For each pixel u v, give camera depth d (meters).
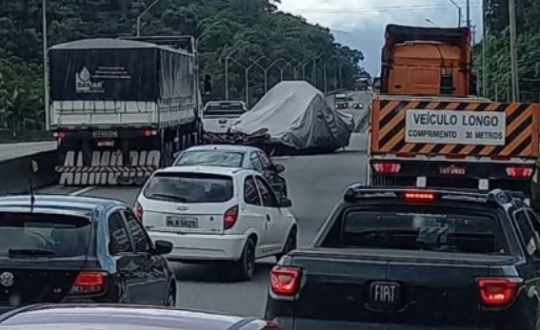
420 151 17.86
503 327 7.14
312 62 135.25
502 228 8.04
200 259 15.52
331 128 48.12
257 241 16.16
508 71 64.00
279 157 45.56
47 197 10.40
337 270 7.41
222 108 57.16
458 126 17.78
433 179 17.86
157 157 30.62
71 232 9.63
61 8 85.00
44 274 9.34
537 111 17.61
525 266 7.62
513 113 17.67
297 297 7.45
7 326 4.10
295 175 36.59
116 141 30.61
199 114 38.78
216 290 14.90
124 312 4.37
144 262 10.61
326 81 143.88
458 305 7.20
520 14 69.81
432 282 7.24
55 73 30.41
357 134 62.06
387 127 17.92
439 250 8.12
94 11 86.50
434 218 8.25
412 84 24.98
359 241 8.30
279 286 7.51
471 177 17.77
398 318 7.26
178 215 15.56
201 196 15.64
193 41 38.06
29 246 9.52
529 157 17.62
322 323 7.37
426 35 25.08
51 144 52.72
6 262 9.38
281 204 17.30
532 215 9.39
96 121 30.41
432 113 17.81
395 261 7.35
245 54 110.50
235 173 16.05
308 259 7.50
